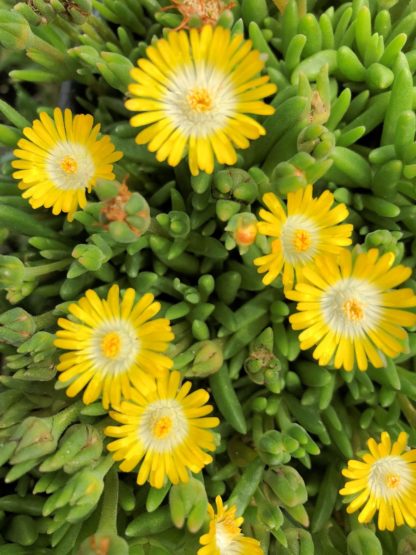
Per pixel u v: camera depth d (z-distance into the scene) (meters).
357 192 0.29
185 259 0.28
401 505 0.26
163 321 0.24
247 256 0.26
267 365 0.27
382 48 0.28
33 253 0.29
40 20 0.29
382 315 0.26
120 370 0.24
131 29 0.31
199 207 0.27
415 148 0.26
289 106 0.26
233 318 0.27
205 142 0.24
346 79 0.30
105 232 0.26
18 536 0.26
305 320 0.25
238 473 0.28
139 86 0.24
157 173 0.29
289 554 0.25
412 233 0.29
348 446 0.27
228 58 0.24
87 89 0.32
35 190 0.26
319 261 0.25
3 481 0.29
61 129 0.26
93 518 0.26
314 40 0.28
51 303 0.30
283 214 0.24
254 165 0.29
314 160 0.25
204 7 0.26
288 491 0.24
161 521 0.25
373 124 0.29
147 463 0.24
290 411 0.28
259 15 0.29
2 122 0.34
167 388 0.24
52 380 0.27
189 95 0.24
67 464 0.24
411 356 0.28
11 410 0.26
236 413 0.27
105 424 0.26
